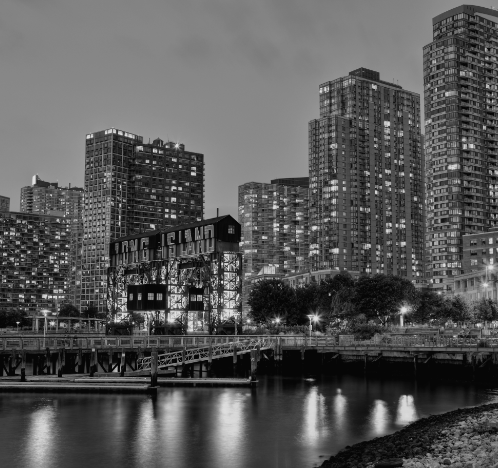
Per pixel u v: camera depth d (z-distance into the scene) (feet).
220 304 400.88
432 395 259.60
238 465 151.74
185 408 227.20
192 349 322.55
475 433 155.02
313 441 176.14
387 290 577.02
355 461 138.00
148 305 408.67
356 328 474.08
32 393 254.47
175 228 444.96
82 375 304.09
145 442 175.73
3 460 156.97
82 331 639.76
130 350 313.94
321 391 272.72
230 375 345.92
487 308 543.39
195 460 156.76
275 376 336.29
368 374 339.16
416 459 127.95
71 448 168.76
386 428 192.75
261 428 193.98
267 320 578.25
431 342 349.61
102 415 212.84
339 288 632.79
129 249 471.62
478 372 307.37
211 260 407.03
